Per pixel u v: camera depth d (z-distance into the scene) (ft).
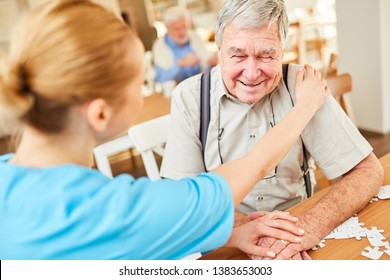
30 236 1.65
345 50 11.07
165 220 1.78
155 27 20.59
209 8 20.75
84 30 1.60
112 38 1.65
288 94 3.44
